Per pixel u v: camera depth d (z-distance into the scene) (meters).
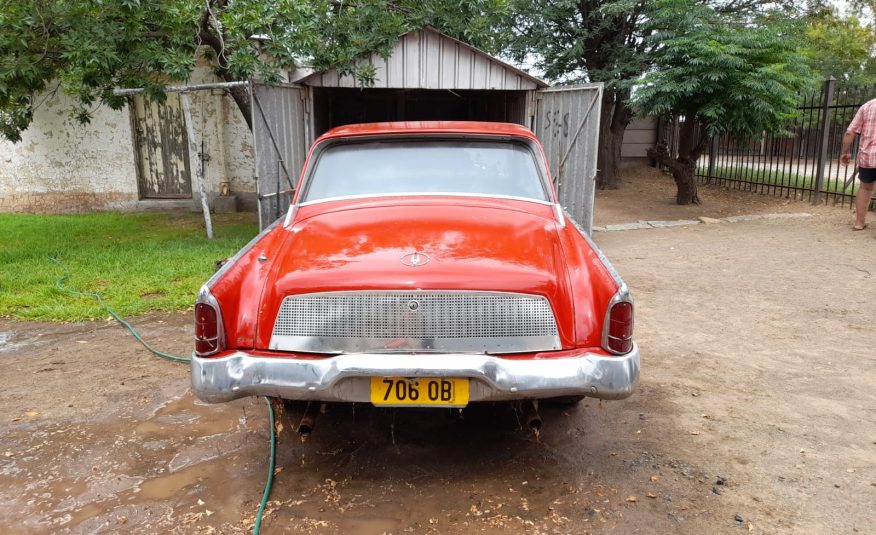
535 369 2.58
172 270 6.75
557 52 12.67
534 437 3.31
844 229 9.09
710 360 4.39
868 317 5.26
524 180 3.83
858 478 2.88
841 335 4.85
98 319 5.36
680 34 10.41
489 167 3.87
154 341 4.80
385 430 3.40
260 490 2.83
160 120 11.57
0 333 5.01
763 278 6.60
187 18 6.75
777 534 2.48
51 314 5.36
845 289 6.10
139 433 3.37
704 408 3.64
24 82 7.45
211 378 2.63
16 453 3.15
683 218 10.77
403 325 2.65
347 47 8.10
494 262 2.80
